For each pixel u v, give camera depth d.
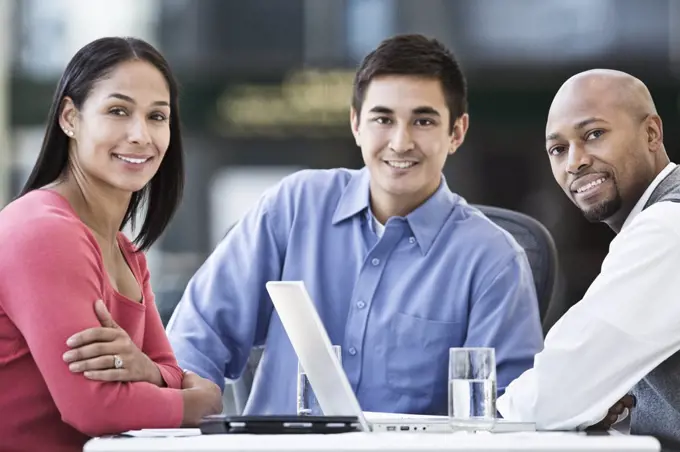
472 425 2.99
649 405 3.55
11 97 12.18
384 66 4.13
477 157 12.33
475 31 12.35
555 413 3.24
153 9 12.50
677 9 12.22
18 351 3.16
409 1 12.33
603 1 12.30
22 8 12.16
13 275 3.11
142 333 3.49
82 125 3.39
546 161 12.25
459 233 4.23
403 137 4.11
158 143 3.44
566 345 3.25
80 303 3.11
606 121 3.57
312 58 12.43
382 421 2.98
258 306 4.36
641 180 3.60
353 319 4.22
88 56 3.40
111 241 3.48
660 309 3.24
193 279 4.39
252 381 4.57
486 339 4.11
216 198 12.38
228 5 12.56
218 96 12.52
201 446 2.49
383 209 4.28
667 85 12.30
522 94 12.37
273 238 4.37
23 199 3.27
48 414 3.17
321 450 2.47
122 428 3.08
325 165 12.43
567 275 12.00
